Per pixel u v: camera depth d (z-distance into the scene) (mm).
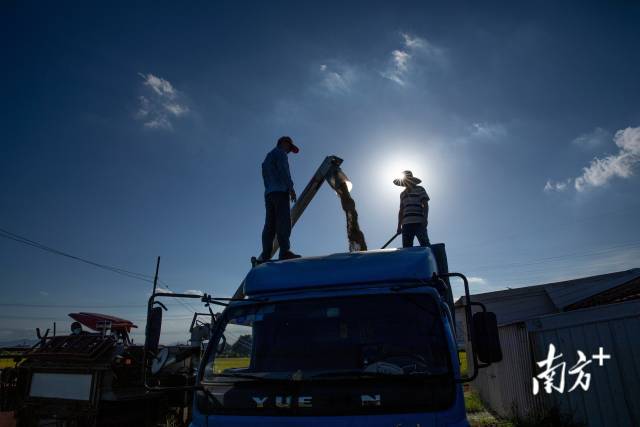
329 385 3559
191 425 3787
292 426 3447
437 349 3656
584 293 21031
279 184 6457
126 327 9812
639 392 8570
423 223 8000
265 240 6480
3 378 8664
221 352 4164
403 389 3422
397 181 8469
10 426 8781
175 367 8883
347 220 7043
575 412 8891
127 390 8234
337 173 7277
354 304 4125
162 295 4016
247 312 4363
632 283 17156
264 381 3730
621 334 8969
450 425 3242
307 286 4387
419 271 4285
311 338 4059
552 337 9359
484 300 24625
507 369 11422
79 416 7828
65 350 8445
